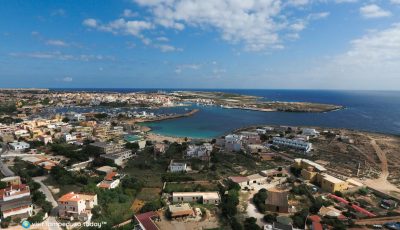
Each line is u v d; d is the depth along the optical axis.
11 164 118.94
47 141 165.00
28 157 129.88
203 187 98.19
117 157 129.88
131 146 157.00
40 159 125.19
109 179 102.00
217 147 164.12
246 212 82.88
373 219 78.56
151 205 81.56
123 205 83.19
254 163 133.25
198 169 121.94
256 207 86.62
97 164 122.25
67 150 142.25
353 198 94.75
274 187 103.38
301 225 74.56
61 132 192.62
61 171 103.88
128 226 71.00
